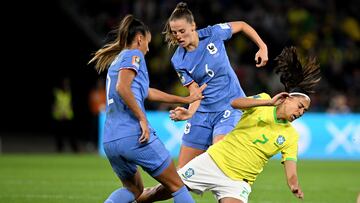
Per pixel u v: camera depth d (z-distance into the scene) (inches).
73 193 1365.7
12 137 3065.9
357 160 2490.2
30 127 3257.9
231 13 3250.5
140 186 917.2
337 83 3166.8
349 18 3508.9
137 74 853.2
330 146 2566.4
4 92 3245.6
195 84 1079.0
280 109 876.6
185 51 1071.6
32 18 3284.9
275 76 2979.8
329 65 3213.6
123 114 858.1
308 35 3297.2
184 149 1095.6
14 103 3253.0
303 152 2559.1
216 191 904.3
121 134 851.4
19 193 1354.6
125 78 836.0
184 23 1029.8
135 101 837.8
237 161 890.1
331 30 3388.3
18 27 3270.2
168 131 2479.1
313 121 2568.9
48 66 3253.0
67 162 2165.4
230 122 1058.1
